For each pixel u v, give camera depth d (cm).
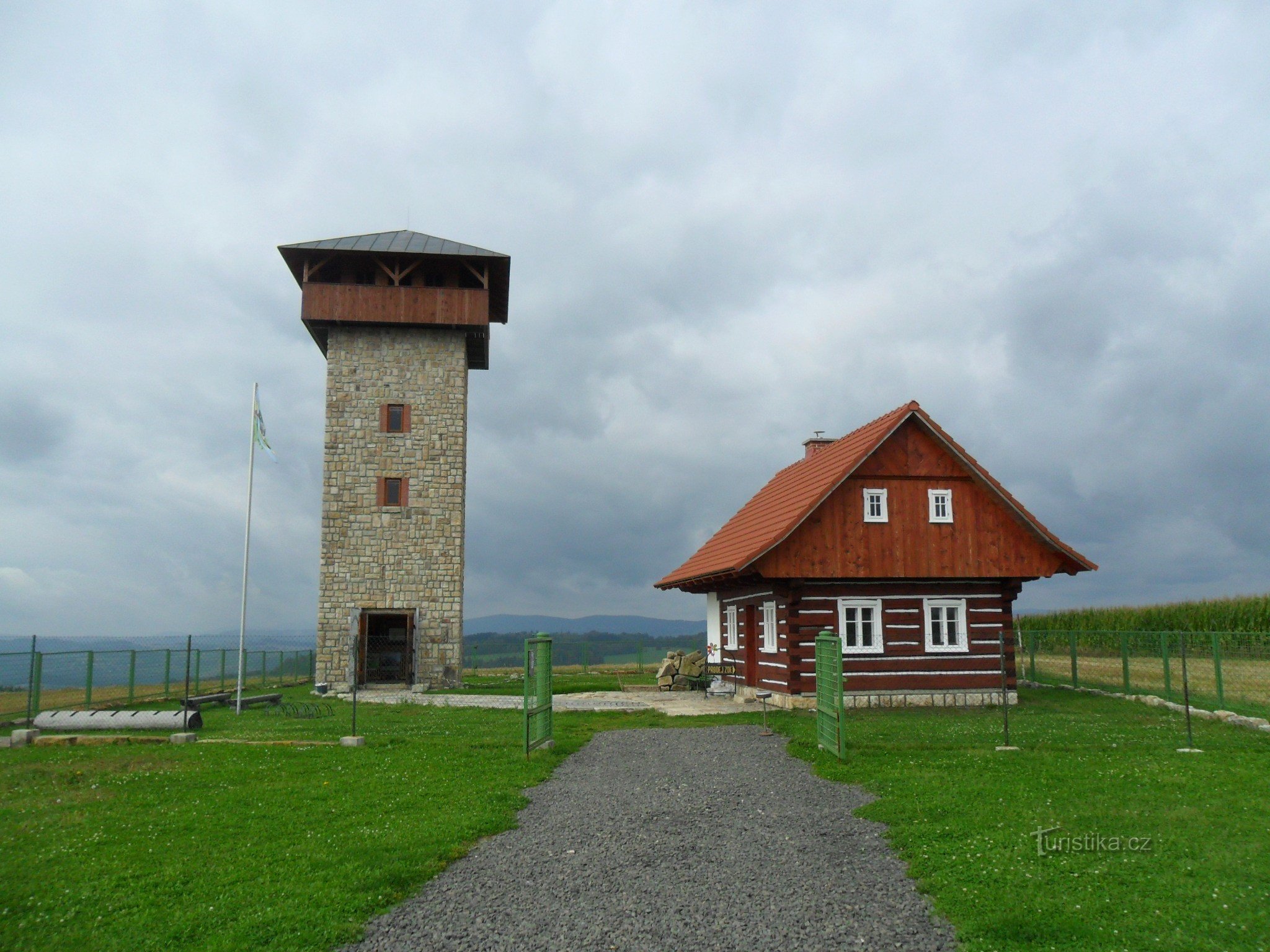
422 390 3731
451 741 1725
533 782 1353
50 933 757
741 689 2752
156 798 1217
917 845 980
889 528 2328
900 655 2338
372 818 1123
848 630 2353
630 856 980
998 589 2397
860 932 758
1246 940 709
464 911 818
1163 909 772
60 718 1878
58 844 1000
